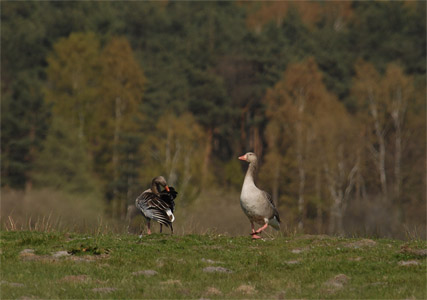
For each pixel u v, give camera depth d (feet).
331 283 55.16
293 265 62.54
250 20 520.42
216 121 403.54
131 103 362.74
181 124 320.29
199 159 318.24
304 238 80.43
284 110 320.29
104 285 53.36
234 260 65.16
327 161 290.76
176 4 529.04
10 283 52.70
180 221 157.58
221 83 402.11
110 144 342.85
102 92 366.43
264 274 58.34
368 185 326.03
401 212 285.43
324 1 545.03
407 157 317.63
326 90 364.17
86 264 60.49
